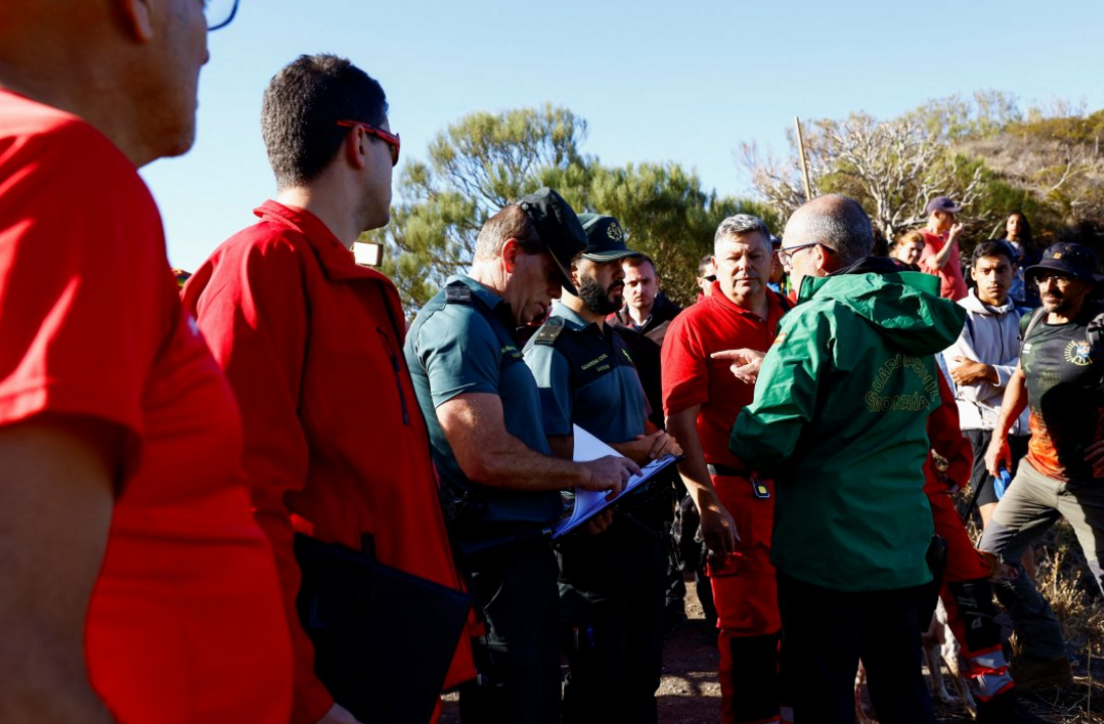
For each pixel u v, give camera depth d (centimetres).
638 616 333
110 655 92
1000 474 501
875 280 273
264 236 173
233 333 164
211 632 99
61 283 76
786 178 2441
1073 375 420
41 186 78
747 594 349
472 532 262
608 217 344
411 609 168
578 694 322
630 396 350
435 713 184
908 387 279
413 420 186
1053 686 430
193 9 105
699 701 430
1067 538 637
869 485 271
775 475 285
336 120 189
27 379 72
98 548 76
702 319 361
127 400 78
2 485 70
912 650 281
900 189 2345
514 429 270
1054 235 2362
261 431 163
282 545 160
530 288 281
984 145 3319
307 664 154
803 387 264
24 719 69
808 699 271
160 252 89
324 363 173
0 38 90
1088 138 3184
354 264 184
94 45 94
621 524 320
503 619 262
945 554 290
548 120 1956
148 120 101
